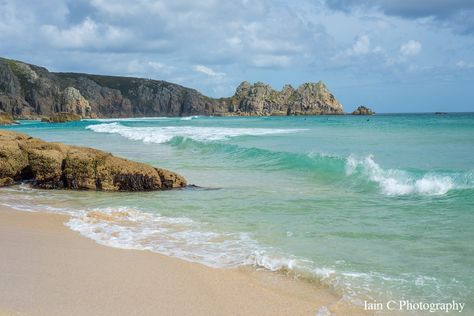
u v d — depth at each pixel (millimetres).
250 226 9852
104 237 9062
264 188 15062
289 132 45125
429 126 52250
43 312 5465
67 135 50562
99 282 6539
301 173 18312
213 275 6906
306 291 6328
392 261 7430
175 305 5809
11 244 8523
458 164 18094
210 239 8883
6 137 18078
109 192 14992
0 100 161000
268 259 7461
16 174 16578
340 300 6020
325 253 7859
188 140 31547
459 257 7551
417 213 10773
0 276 6738
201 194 14188
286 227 9695
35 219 10805
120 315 5461
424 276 6777
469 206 11258
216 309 5719
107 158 15867
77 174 15594
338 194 13680
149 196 14078
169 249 8227
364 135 37812
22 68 186125
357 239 8695
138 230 9648
